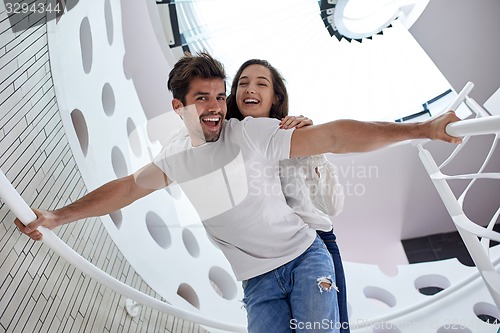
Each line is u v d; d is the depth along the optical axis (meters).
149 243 2.29
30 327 1.34
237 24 3.72
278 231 1.46
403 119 3.96
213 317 2.35
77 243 1.78
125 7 2.93
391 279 3.12
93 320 1.69
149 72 3.16
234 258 1.50
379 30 3.89
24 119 1.66
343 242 4.61
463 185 4.39
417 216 4.55
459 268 3.11
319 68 4.11
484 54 3.79
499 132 1.13
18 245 1.43
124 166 2.37
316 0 3.79
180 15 3.25
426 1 3.58
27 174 1.58
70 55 2.13
